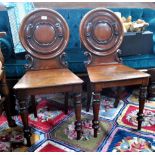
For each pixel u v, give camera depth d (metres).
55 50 1.70
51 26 1.68
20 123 1.80
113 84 1.47
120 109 1.99
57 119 1.85
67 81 1.41
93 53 1.75
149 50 2.13
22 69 1.86
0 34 1.56
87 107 1.92
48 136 1.62
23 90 1.34
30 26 1.64
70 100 2.16
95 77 1.49
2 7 2.18
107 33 1.76
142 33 2.03
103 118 1.84
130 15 2.42
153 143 1.52
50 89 1.39
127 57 2.05
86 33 1.72
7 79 1.87
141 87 1.54
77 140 1.56
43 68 1.71
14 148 1.50
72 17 2.31
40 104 2.12
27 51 1.65
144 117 1.83
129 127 1.71
